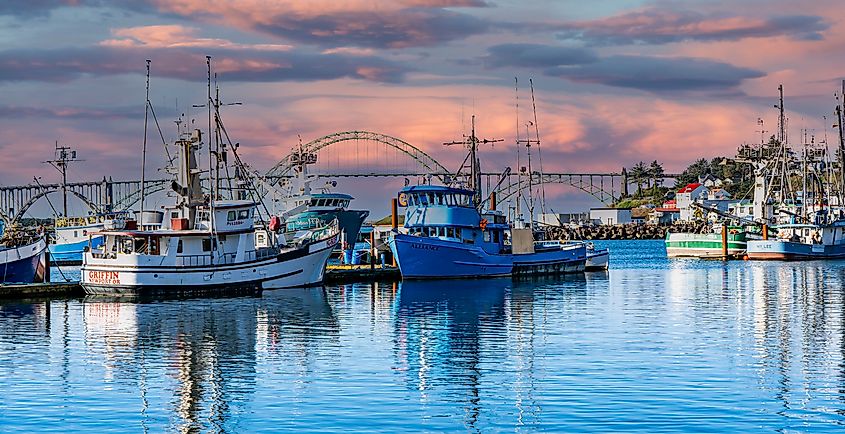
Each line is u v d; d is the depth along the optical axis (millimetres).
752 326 60969
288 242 102125
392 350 52531
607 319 64875
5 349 53656
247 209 81312
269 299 76938
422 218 98375
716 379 44188
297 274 84938
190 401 41219
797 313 68000
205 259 79062
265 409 39844
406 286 89500
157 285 77375
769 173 159000
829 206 149375
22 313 68562
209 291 79125
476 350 52281
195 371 47094
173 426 37719
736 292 84625
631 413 38531
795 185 192250
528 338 56438
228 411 39625
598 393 41688
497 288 88438
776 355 50062
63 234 134500
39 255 86438
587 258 114062
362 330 60156
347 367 47750
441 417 38406
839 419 37625
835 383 43312
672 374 45281
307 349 53062
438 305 73625
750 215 179375
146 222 81062
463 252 97000
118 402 41188
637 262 138125
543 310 70375
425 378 45000
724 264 129125
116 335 58344
